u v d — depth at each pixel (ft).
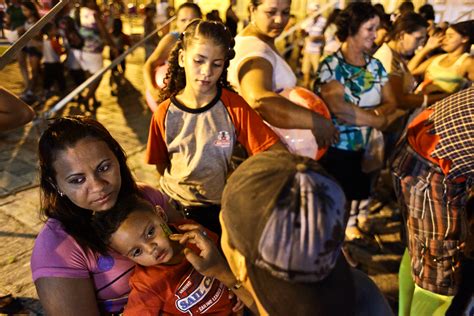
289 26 23.21
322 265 2.14
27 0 17.06
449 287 5.74
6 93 4.34
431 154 5.45
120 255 3.70
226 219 2.31
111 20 24.04
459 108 5.20
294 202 2.05
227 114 4.99
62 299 3.46
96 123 3.61
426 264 5.83
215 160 5.11
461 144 5.11
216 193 5.35
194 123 5.01
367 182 8.48
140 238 3.44
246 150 5.40
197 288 3.70
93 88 18.10
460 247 5.67
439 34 10.09
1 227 9.32
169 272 3.62
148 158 5.57
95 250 3.56
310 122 5.55
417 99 9.00
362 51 7.40
